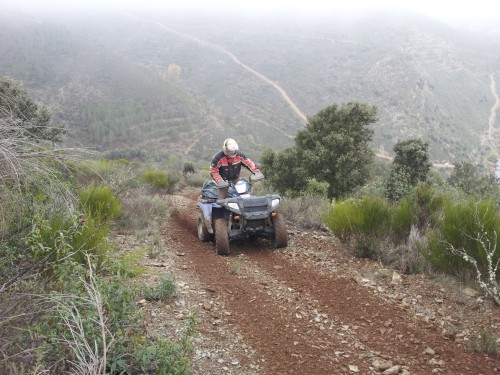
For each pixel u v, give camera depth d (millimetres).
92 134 145000
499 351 3822
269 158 19016
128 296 3406
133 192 11266
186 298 4965
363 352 3953
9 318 2820
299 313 4742
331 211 7496
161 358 3039
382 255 6285
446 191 10172
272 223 7832
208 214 7664
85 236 4836
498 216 5508
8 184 3744
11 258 3750
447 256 5422
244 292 5309
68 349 2938
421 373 3590
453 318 4504
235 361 3754
